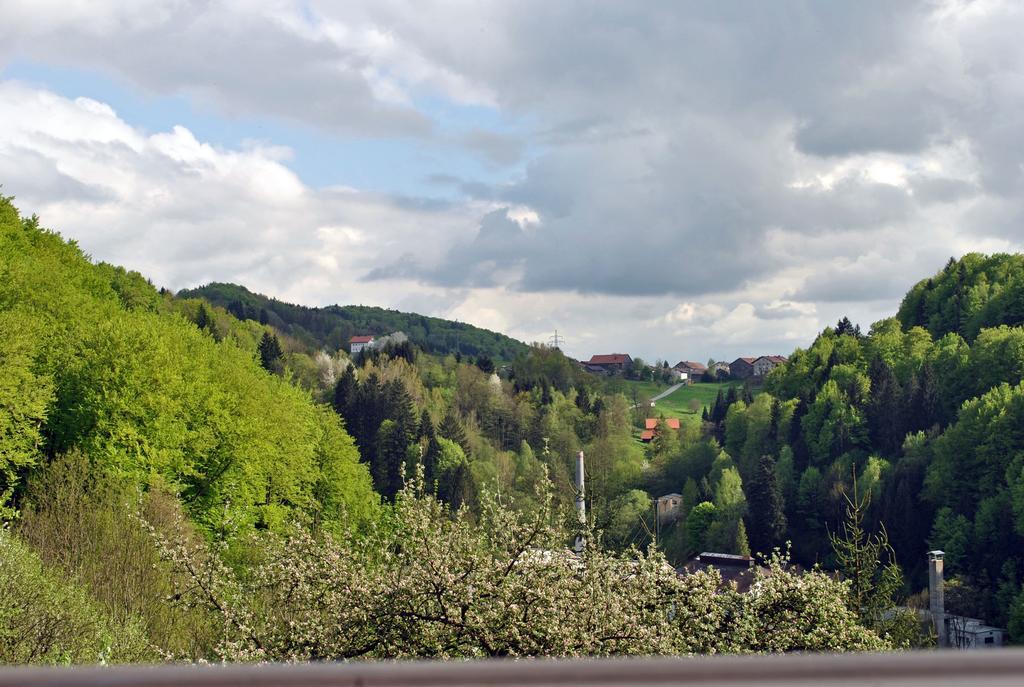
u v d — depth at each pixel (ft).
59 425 123.75
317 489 190.60
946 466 287.89
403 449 340.80
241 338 426.51
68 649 48.26
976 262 489.26
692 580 36.68
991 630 204.74
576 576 35.86
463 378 487.20
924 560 275.18
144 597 58.70
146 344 132.67
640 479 383.45
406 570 34.99
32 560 54.70
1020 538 249.96
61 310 140.87
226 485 138.21
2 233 160.97
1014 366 347.77
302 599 35.65
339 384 376.27
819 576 36.96
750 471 370.12
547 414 432.66
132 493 86.89
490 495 37.29
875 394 373.20
